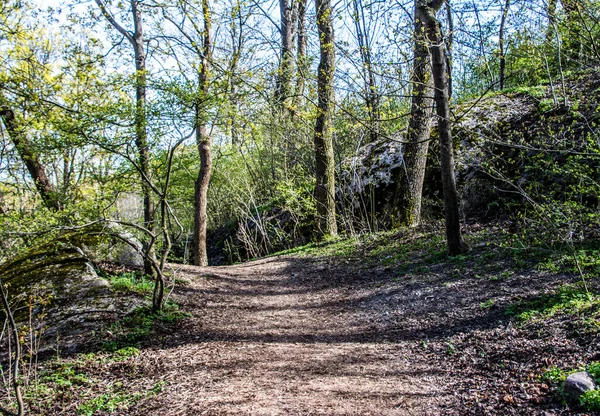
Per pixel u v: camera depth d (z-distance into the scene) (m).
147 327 6.88
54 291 7.68
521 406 3.56
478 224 10.02
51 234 9.10
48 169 13.41
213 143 19.08
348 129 15.38
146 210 8.97
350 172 14.68
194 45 7.79
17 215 7.30
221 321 7.44
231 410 4.12
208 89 7.22
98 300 7.54
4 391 5.07
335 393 4.34
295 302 8.61
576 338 4.35
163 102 6.75
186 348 6.13
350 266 10.61
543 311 5.17
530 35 7.43
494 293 6.27
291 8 11.16
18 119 8.14
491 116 12.10
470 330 5.43
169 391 4.78
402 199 12.08
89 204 8.63
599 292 5.14
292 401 4.22
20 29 9.71
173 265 11.83
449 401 3.92
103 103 7.47
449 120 7.69
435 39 7.71
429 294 7.12
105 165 9.30
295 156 17.72
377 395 4.23
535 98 11.86
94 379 5.31
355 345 5.82
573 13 6.34
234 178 20.41
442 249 9.16
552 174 8.68
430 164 12.88
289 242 16.67
